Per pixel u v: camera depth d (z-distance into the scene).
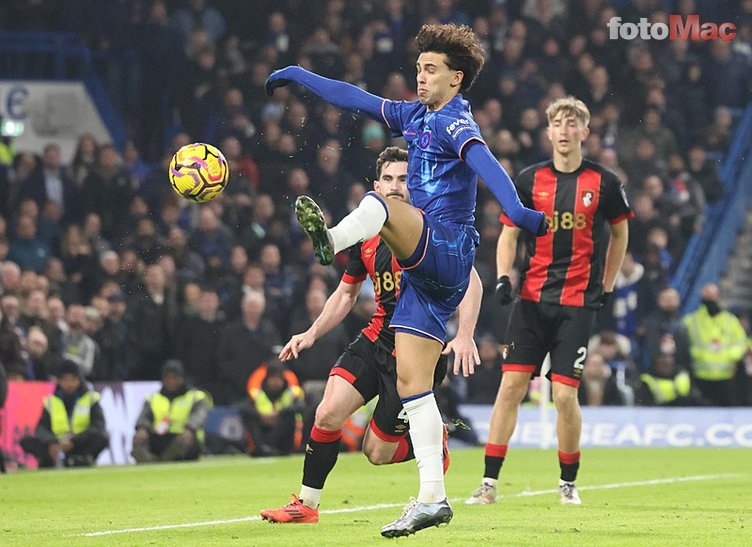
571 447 25.41
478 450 48.41
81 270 52.22
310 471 20.44
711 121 68.25
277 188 58.00
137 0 66.19
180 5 65.81
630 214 26.00
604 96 64.38
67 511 24.66
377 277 20.12
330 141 59.81
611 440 50.94
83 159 56.91
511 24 66.75
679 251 62.66
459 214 17.34
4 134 61.09
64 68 64.50
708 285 53.97
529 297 25.83
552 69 64.75
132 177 59.22
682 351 53.25
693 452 46.97
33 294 45.16
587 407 51.25
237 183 56.88
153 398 43.19
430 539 17.80
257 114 60.91
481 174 16.44
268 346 48.22
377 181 20.42
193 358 48.12
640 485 31.30
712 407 52.00
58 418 40.94
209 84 62.56
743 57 68.88
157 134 64.19
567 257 25.66
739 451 47.53
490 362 51.16
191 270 51.88
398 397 20.06
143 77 64.38
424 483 17.27
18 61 64.62
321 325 20.70
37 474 37.34
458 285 17.20
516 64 64.44
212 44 65.44
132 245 52.62
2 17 65.88
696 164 65.44
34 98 61.56
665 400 52.62
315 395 47.16
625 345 53.16
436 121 17.31
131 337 47.91
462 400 50.78
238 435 47.12
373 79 63.81
